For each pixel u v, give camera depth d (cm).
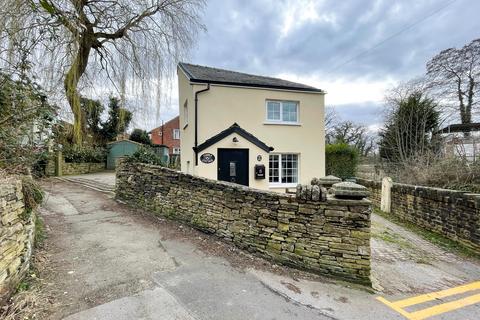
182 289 323
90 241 479
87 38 761
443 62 1653
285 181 1110
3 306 260
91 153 1938
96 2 749
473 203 540
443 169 830
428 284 402
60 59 675
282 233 419
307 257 398
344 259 379
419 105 1614
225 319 270
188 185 580
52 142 488
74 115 723
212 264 401
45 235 495
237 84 1009
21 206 328
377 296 347
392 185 897
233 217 482
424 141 1501
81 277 343
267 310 291
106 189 1037
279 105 1103
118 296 301
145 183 721
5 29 546
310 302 316
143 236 514
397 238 635
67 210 718
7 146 391
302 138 1114
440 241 615
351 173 1631
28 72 496
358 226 375
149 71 830
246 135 946
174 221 614
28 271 338
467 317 314
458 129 1562
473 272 460
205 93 969
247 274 375
